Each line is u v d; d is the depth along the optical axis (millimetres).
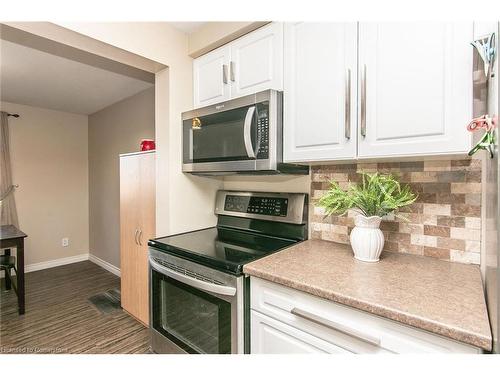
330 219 1563
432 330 708
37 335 2168
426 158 1146
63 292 3025
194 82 1922
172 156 1840
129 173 2373
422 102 975
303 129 1311
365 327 844
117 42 1526
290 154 1369
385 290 895
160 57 1737
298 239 1651
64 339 2111
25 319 2424
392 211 1247
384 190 1145
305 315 954
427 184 1233
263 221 1823
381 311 786
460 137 908
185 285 1401
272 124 1365
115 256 3662
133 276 2371
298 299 998
